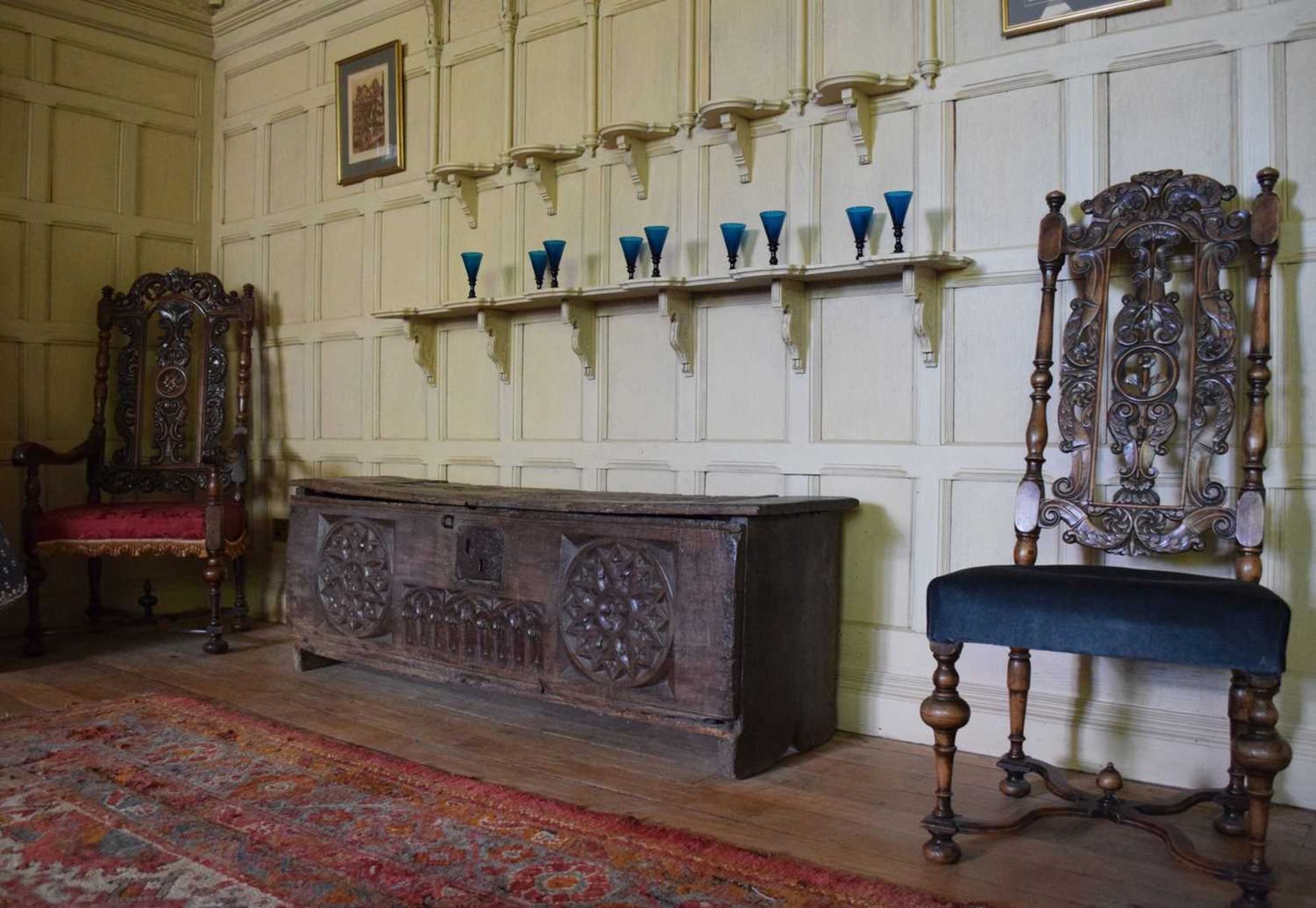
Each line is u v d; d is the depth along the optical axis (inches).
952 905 61.8
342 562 118.4
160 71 169.8
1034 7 93.4
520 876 65.6
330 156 157.9
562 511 97.3
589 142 124.9
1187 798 74.5
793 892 63.6
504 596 101.7
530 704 111.8
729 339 113.2
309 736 96.6
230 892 62.9
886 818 78.1
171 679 122.0
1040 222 91.0
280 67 165.5
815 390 106.8
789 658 93.3
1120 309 87.7
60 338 158.9
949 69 98.5
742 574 86.4
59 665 129.7
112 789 81.4
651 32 120.3
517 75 133.8
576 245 127.5
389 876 65.4
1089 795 75.9
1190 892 65.0
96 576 155.3
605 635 93.4
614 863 67.7
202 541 138.4
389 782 83.7
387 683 121.0
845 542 104.3
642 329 120.8
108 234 164.1
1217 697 84.0
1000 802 81.8
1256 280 79.4
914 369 100.5
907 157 101.2
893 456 101.3
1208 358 80.1
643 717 91.2
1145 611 63.7
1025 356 94.2
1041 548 92.6
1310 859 70.2
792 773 89.4
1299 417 81.0
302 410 161.9
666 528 89.9
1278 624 60.5
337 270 156.9
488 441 136.8
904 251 100.9
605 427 124.1
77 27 159.6
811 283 106.9
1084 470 85.1
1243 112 83.6
